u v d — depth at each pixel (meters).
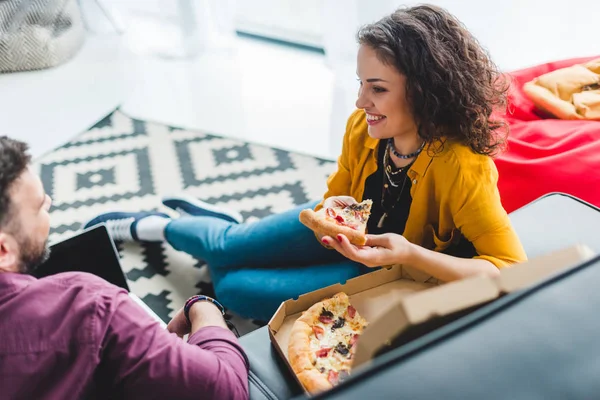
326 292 1.22
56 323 0.89
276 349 1.18
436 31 1.24
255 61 3.33
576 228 1.42
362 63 1.27
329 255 1.67
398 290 1.25
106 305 0.91
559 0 2.41
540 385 0.59
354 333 1.15
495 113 1.50
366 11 2.66
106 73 3.29
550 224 1.44
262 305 1.64
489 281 0.78
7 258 0.90
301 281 1.60
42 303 0.89
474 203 1.29
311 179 2.41
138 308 0.95
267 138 2.68
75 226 2.24
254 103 2.95
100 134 2.78
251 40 3.53
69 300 0.90
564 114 1.96
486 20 2.52
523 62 2.60
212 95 3.04
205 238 1.83
